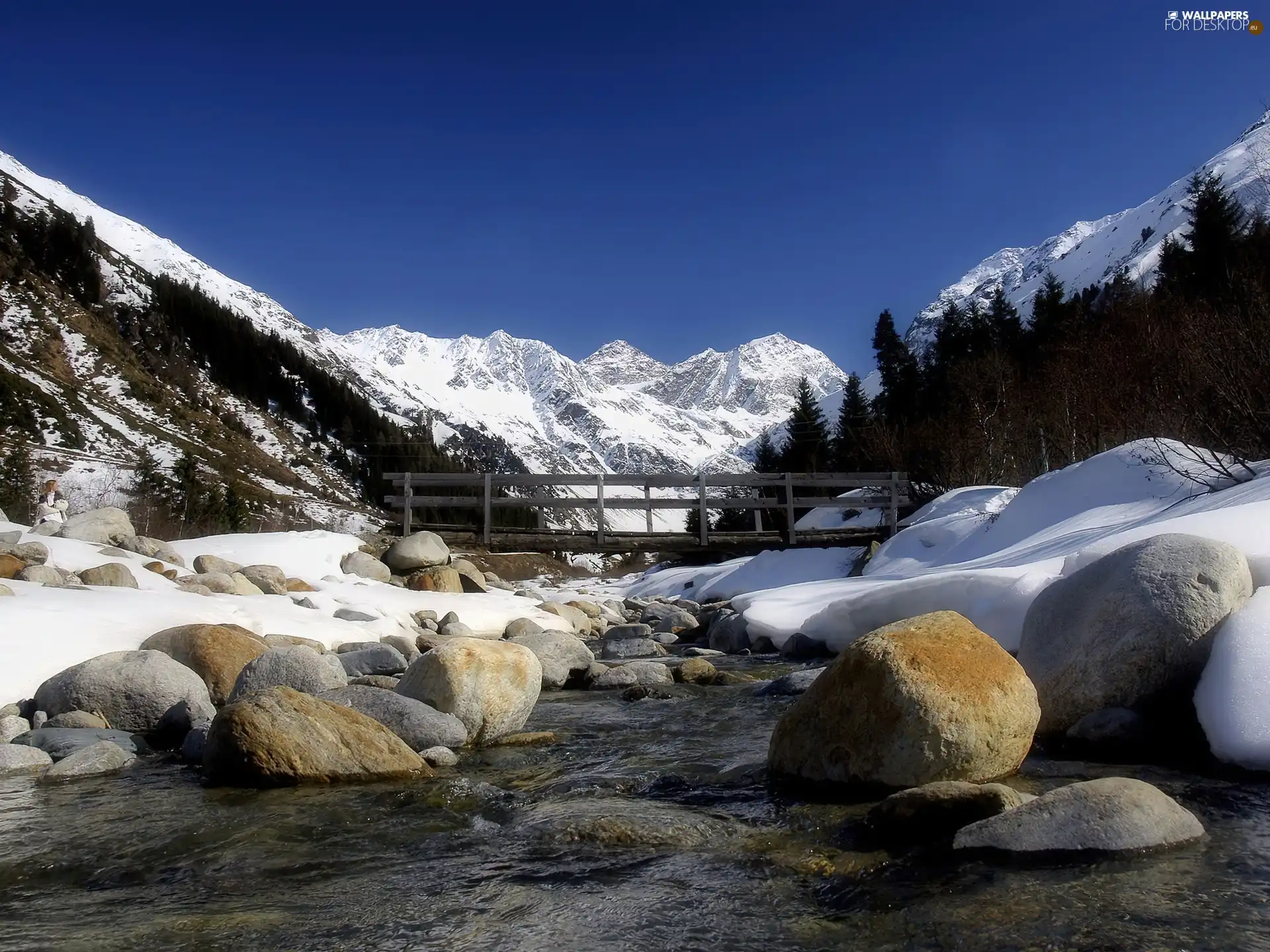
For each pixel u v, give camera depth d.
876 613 7.79
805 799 3.70
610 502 18.72
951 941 2.33
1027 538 10.28
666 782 4.14
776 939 2.41
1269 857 2.79
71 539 9.70
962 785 3.19
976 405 18.83
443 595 12.02
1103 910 2.45
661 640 11.16
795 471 41.38
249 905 2.74
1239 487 7.74
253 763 4.15
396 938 2.47
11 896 2.84
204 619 7.31
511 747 5.00
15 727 4.88
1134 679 4.38
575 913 2.63
